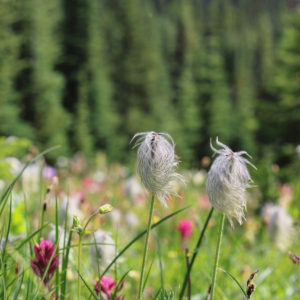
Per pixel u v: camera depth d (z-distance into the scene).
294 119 29.48
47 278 1.82
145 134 1.73
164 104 46.59
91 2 38.97
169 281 3.67
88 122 35.97
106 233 2.33
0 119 25.72
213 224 4.90
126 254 4.02
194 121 41.44
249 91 61.19
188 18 64.62
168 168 1.67
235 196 1.63
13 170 5.07
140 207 6.92
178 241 4.71
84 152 32.66
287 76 29.53
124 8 48.47
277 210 4.26
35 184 4.20
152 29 51.25
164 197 1.70
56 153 27.31
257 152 29.92
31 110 29.12
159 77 50.03
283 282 3.88
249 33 84.44
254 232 5.57
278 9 117.75
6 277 2.02
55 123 29.06
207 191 1.67
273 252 4.75
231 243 5.18
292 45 29.41
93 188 8.63
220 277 3.59
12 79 28.77
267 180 7.82
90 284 2.50
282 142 29.58
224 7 88.38
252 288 1.72
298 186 7.70
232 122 41.78
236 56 66.00
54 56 31.91
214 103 42.03
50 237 2.26
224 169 1.64
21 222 3.28
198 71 43.38
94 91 36.97
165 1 89.94
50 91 29.61
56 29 37.84
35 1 29.58
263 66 77.81
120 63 47.28
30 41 29.50
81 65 38.38
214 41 43.25
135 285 3.12
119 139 37.06
